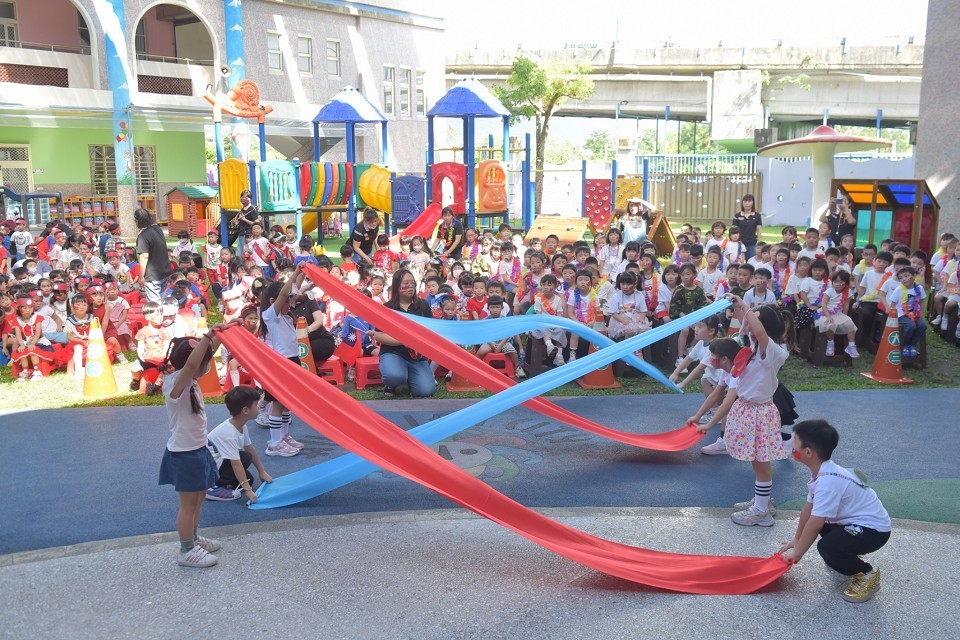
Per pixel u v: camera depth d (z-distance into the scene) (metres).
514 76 36.06
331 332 10.92
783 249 11.95
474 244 15.09
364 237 15.59
